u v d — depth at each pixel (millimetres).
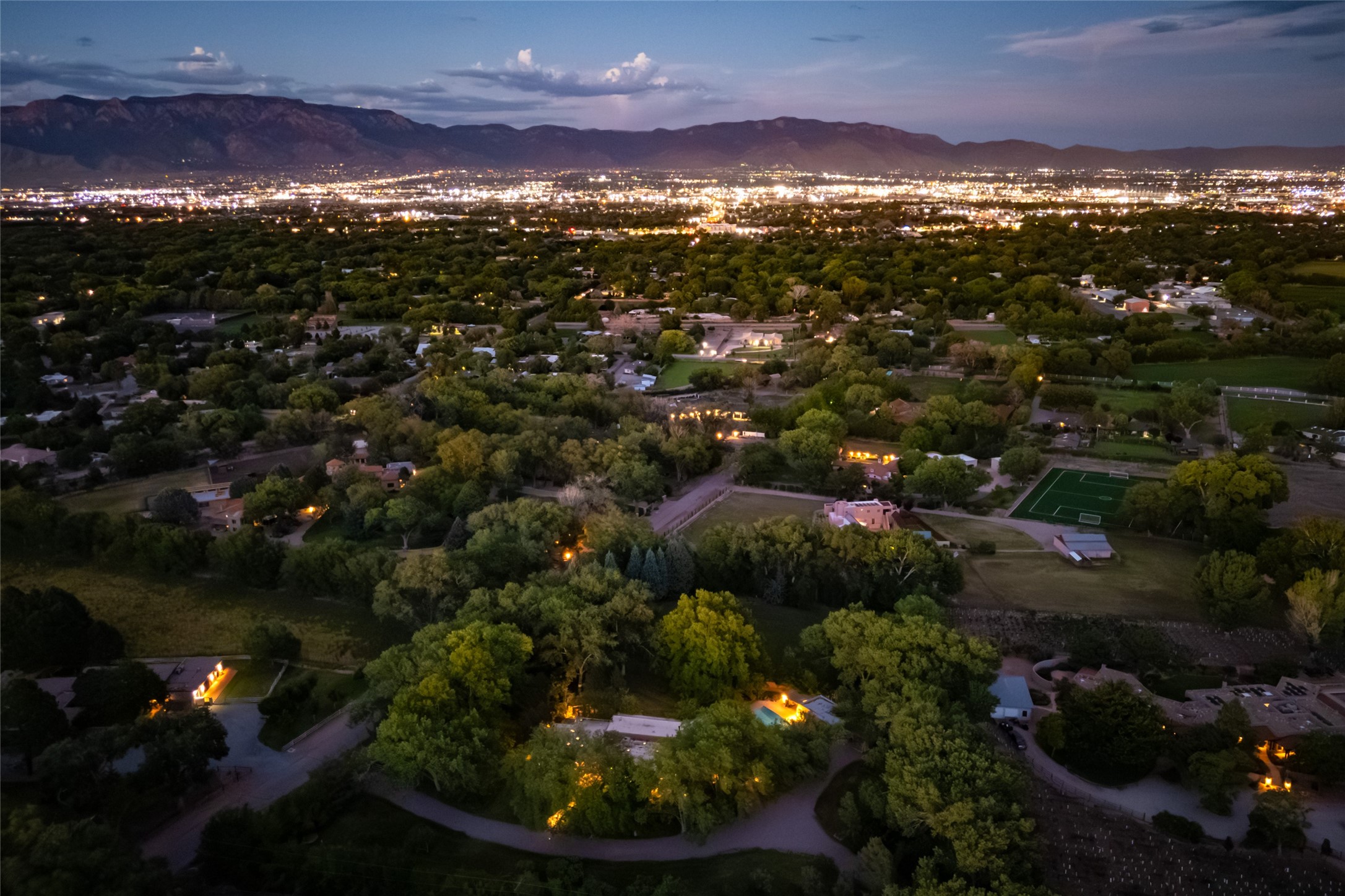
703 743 119000
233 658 161000
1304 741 130500
